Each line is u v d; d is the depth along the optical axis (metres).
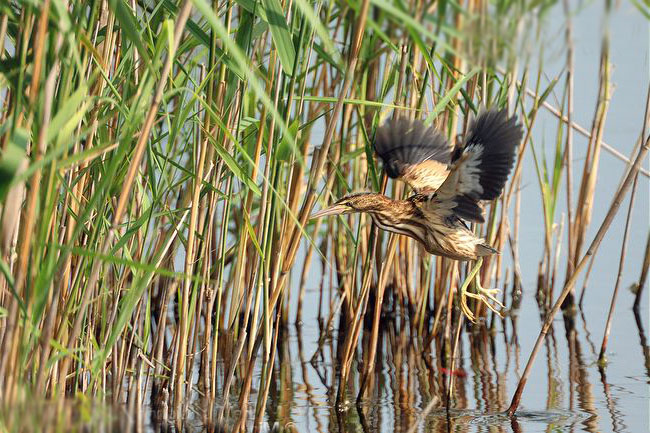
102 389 9.66
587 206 14.59
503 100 10.69
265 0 8.47
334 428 10.45
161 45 7.88
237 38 8.99
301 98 9.34
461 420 10.56
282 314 14.59
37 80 6.91
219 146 9.03
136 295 9.01
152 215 9.09
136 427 9.80
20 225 8.51
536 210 18.67
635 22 7.30
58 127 7.04
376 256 13.96
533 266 16.47
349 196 10.73
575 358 12.80
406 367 12.77
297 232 9.69
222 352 13.25
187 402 10.29
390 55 11.73
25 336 7.64
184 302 9.87
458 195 10.12
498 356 13.04
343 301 14.77
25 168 7.28
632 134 20.16
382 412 10.96
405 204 10.75
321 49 9.32
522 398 11.24
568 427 10.20
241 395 9.97
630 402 10.96
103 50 9.21
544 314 14.89
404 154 10.91
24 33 7.16
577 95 22.25
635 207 18.12
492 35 7.05
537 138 20.25
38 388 7.62
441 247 10.79
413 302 14.59
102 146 7.54
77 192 9.33
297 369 12.71
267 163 9.02
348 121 12.79
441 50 10.75
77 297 9.62
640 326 14.07
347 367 11.10
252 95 10.41
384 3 6.75
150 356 11.20
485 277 14.35
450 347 13.42
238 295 12.09
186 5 7.32
